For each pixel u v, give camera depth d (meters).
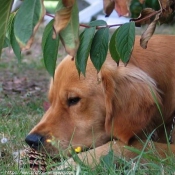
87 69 4.88
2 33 3.54
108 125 4.77
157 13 4.04
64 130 4.89
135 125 4.70
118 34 3.90
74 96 4.87
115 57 4.11
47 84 9.29
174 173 3.96
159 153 4.51
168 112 4.85
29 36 3.26
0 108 7.05
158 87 4.84
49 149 4.78
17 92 8.61
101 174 4.04
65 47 3.36
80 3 17.56
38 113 6.85
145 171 4.06
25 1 3.27
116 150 4.56
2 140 5.36
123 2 3.92
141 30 12.48
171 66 4.89
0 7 3.39
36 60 11.91
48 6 15.20
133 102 4.71
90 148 4.90
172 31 13.05
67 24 3.33
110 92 4.74
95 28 3.86
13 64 11.40
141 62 4.88
